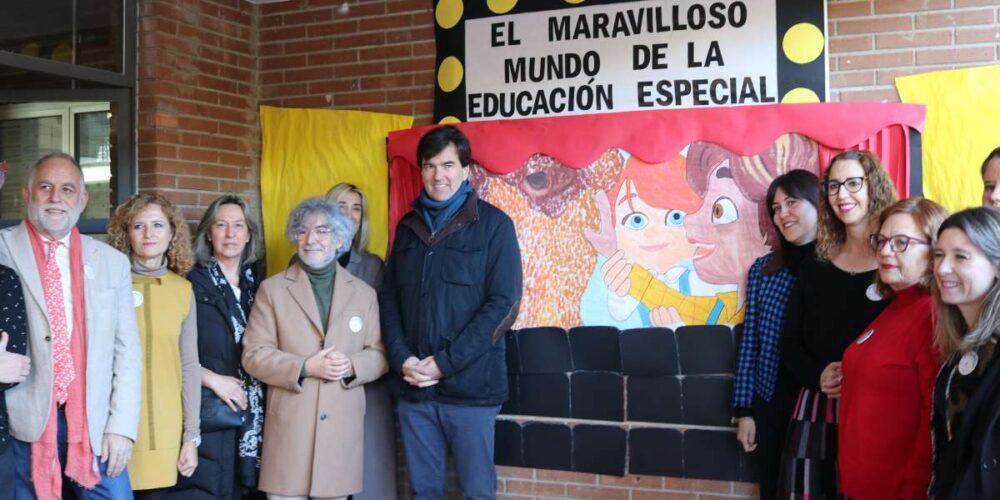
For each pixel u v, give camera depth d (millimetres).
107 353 2857
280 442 3275
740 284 3678
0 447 2611
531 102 4070
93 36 4105
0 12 3836
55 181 2785
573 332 3912
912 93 3527
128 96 4199
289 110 4496
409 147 4203
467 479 3523
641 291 3816
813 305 2947
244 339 3377
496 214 3576
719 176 3717
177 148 4246
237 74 4543
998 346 1953
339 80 4449
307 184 4438
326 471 3260
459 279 3457
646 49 3891
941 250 2098
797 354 2984
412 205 3613
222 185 4434
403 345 3479
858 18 3619
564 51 4016
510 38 4105
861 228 2865
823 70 3652
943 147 3477
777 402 3275
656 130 3797
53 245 2828
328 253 3408
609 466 3854
